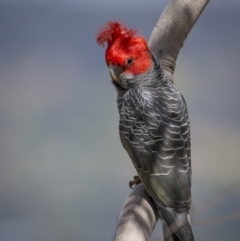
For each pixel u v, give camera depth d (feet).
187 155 34.42
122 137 35.83
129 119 35.60
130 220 29.76
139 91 36.22
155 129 34.58
